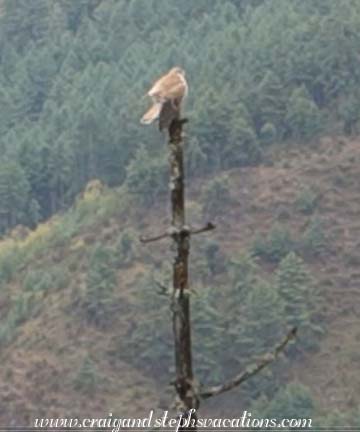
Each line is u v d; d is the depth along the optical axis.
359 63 117.12
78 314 89.75
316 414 71.31
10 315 92.94
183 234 9.00
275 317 82.50
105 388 81.69
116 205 106.12
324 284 92.38
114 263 93.94
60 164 117.69
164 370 83.69
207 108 109.62
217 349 79.75
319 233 98.69
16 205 116.06
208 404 73.62
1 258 102.44
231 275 91.44
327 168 108.56
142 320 85.44
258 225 102.56
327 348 84.31
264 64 117.81
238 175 108.56
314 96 117.19
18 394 81.94
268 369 77.12
